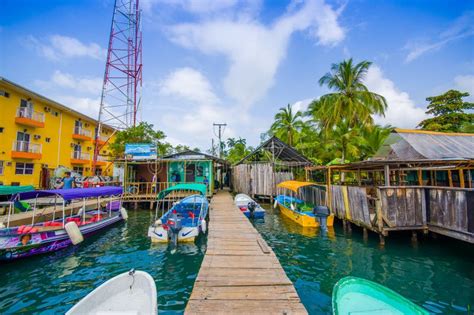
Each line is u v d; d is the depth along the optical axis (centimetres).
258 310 363
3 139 1686
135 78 2261
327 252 772
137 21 2306
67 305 501
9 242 688
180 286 575
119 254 781
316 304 497
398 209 798
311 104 2542
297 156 1888
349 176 1933
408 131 1238
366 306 398
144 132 2108
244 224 963
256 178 1911
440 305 486
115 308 414
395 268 649
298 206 1334
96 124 2711
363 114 2009
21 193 812
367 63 2036
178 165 1889
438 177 1161
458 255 730
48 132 2080
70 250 819
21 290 560
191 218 1070
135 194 1662
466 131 2050
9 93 1733
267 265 538
